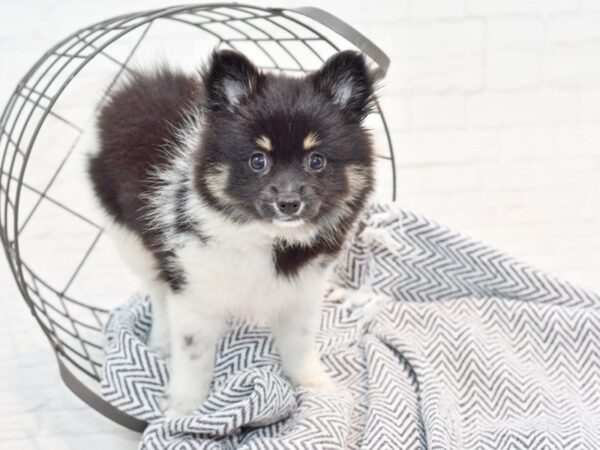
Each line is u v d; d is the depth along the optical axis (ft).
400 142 3.53
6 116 2.65
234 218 1.99
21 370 2.59
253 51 3.37
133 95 2.36
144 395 2.22
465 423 2.25
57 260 3.16
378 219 2.68
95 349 2.68
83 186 2.82
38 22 3.23
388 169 3.49
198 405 2.19
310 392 2.24
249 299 2.13
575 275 3.04
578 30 3.56
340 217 2.07
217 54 1.99
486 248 2.65
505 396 2.33
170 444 2.06
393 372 2.33
